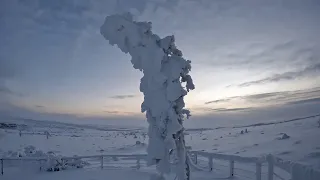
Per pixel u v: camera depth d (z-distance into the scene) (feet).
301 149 50.62
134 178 29.78
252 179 25.85
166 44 19.80
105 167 40.09
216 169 32.76
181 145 20.40
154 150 20.02
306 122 110.52
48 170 37.70
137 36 19.45
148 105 20.08
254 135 105.09
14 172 37.76
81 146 106.73
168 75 19.39
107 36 20.22
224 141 97.50
